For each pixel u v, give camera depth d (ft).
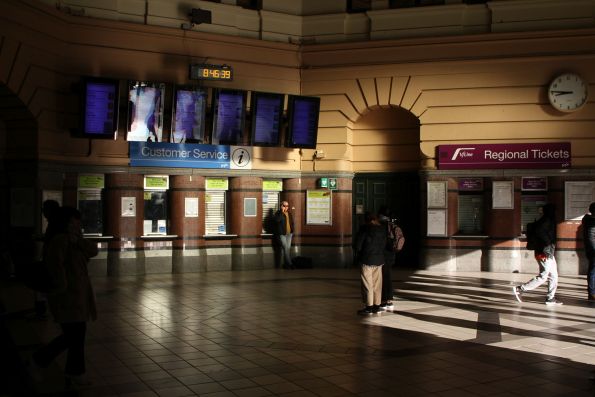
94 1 48.24
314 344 26.13
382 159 56.75
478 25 51.98
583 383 20.72
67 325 19.99
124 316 32.17
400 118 56.24
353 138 57.21
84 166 48.19
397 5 54.19
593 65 49.96
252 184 53.93
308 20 55.42
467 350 25.09
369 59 53.88
